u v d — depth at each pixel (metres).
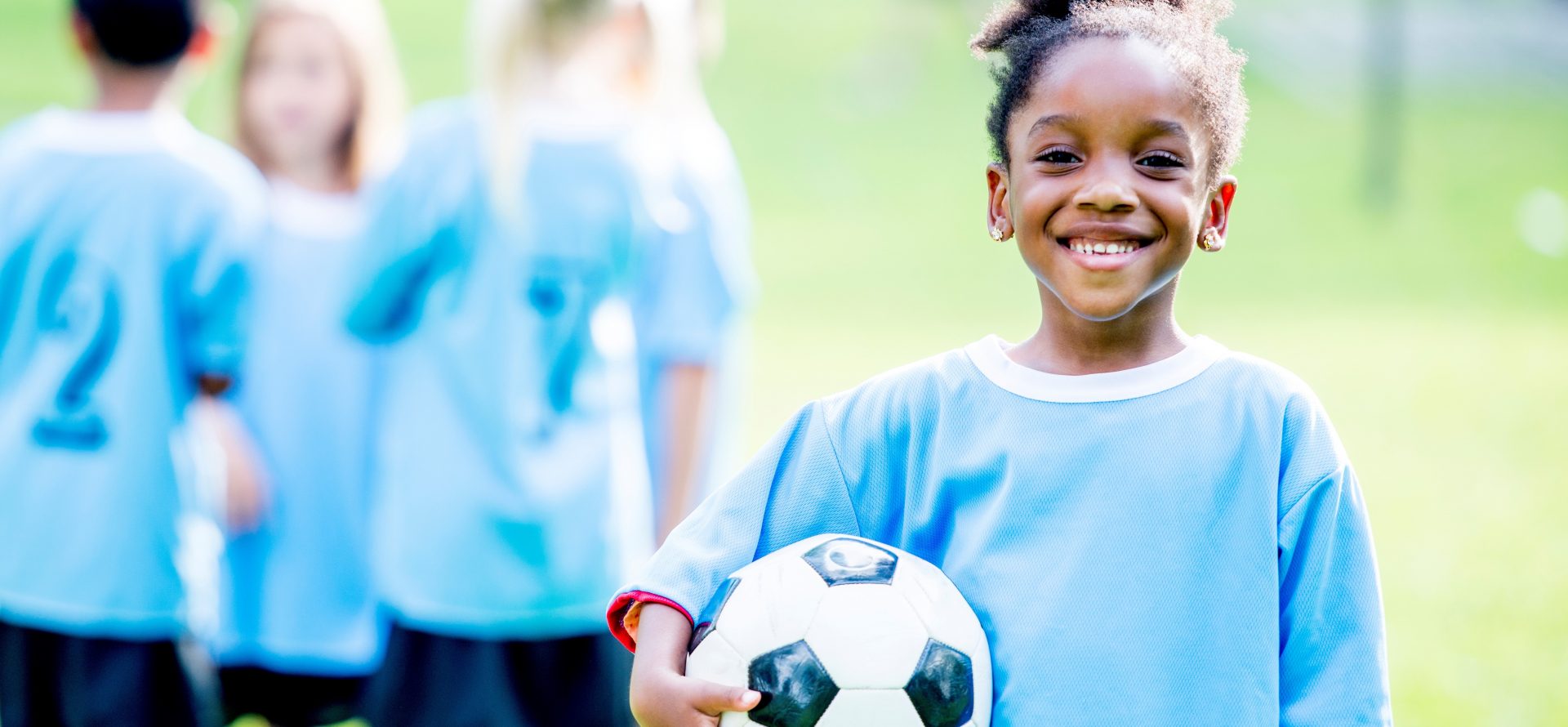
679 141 4.91
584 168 4.57
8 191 4.60
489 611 4.39
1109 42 2.53
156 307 4.57
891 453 2.69
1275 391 2.55
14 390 4.56
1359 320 15.37
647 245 4.75
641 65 4.82
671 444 4.88
